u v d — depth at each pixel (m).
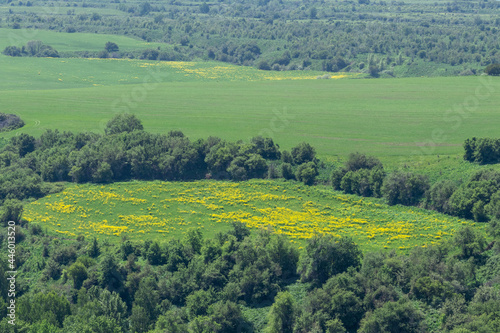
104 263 109.00
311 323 93.75
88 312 98.06
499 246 104.12
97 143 168.62
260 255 108.31
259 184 151.75
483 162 144.38
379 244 117.88
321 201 142.25
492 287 93.88
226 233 119.69
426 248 107.50
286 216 134.62
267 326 96.69
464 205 125.81
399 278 99.56
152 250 114.88
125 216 138.38
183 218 136.50
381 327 89.94
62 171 161.25
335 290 96.38
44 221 136.75
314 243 106.38
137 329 97.12
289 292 102.44
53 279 113.38
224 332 96.31
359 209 136.75
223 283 106.06
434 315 92.00
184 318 100.31
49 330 92.31
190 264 109.06
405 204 136.88
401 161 154.25
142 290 102.62
